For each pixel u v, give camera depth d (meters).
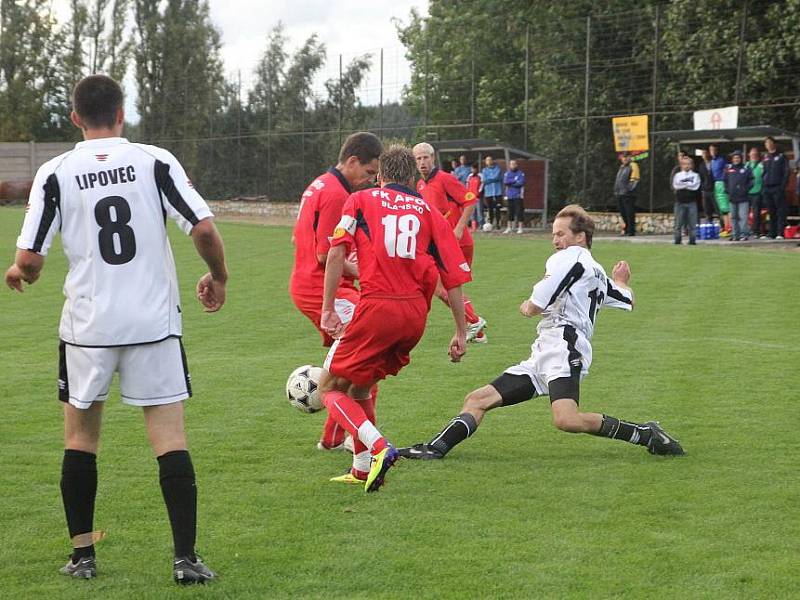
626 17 60.50
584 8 69.38
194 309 27.53
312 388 13.27
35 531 10.08
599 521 10.23
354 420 11.33
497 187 58.84
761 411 15.07
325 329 11.86
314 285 13.66
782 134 48.81
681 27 57.59
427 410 15.44
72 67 112.56
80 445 8.98
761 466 12.21
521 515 10.46
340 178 13.40
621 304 12.84
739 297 27.88
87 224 8.68
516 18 75.19
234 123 84.56
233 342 22.25
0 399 16.36
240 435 14.05
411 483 11.71
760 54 53.56
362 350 11.54
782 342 21.02
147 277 8.78
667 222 55.25
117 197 8.73
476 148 61.91
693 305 26.58
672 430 14.02
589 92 60.22
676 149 56.47
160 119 92.50
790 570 8.84
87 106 8.90
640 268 35.22
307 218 13.65
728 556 9.20
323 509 10.73
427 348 21.00
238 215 82.88
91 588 8.59
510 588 8.48
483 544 9.57
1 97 111.44
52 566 9.12
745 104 55.47
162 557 9.34
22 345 22.03
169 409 8.92
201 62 94.81
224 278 9.26
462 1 86.38
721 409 15.20
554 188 62.59
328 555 9.31
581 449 13.26
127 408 15.66
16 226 62.09
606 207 59.88
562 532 9.90
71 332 8.78
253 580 8.71
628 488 11.38
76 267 8.80
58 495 11.27
